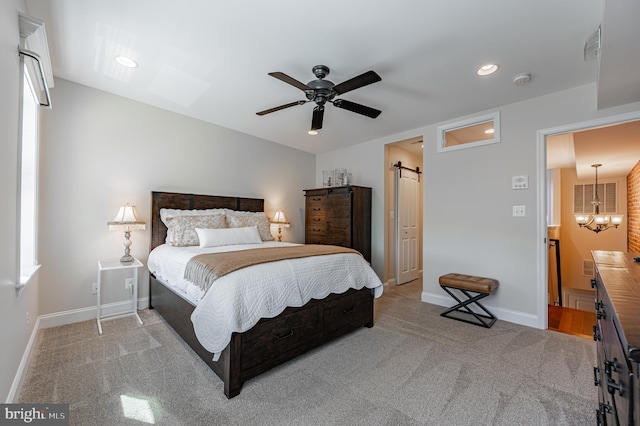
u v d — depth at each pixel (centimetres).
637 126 287
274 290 200
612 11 138
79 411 158
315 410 163
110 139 308
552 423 153
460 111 332
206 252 265
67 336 253
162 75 265
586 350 239
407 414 160
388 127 395
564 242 629
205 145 388
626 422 66
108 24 194
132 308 322
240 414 159
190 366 207
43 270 269
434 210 373
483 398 174
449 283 314
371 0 166
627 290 94
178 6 175
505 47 209
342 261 264
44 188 269
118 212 312
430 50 215
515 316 302
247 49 219
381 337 264
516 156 305
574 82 261
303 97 306
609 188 583
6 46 140
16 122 160
